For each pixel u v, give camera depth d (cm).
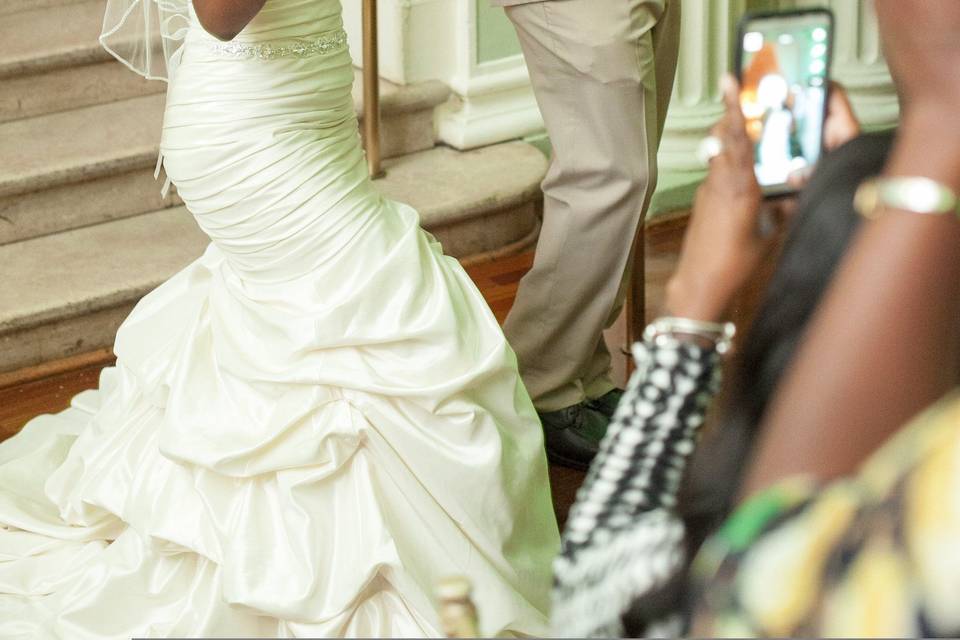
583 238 290
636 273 338
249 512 230
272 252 234
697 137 443
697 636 78
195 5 216
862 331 74
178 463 234
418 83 437
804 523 74
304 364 229
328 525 228
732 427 91
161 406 250
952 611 68
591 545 97
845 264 77
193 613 229
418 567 227
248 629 226
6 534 264
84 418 317
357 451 229
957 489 69
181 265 367
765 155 105
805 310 88
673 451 98
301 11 232
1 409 334
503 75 440
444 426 230
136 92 429
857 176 90
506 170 425
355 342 229
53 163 378
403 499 229
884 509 71
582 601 95
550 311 299
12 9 431
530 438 246
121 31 285
